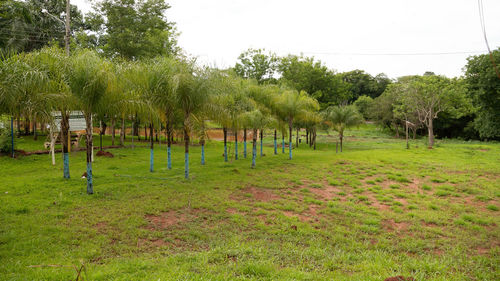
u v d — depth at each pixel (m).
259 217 7.48
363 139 42.88
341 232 6.76
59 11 27.44
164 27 30.72
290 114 18.05
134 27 26.30
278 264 4.84
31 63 8.25
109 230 6.02
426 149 26.19
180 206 7.84
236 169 13.47
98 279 3.92
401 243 6.22
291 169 14.65
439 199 9.89
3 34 22.50
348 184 11.91
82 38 23.48
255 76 37.62
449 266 5.06
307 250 5.53
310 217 7.75
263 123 15.35
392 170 15.25
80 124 20.38
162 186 9.82
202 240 5.92
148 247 5.43
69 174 10.91
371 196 10.22
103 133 29.64
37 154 15.70
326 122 27.48
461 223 7.54
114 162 14.85
